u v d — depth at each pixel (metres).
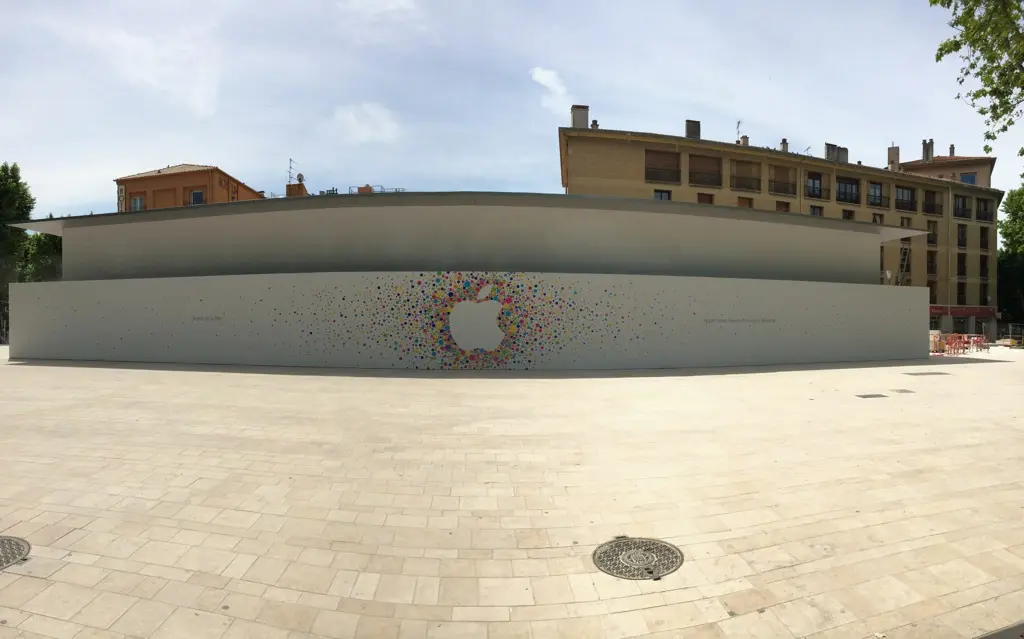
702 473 5.44
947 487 5.02
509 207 15.68
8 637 2.74
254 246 16.42
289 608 3.05
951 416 8.39
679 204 16.52
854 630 2.87
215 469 5.48
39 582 3.27
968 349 25.36
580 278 14.72
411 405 9.11
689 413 8.54
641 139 30.94
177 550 3.71
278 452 6.13
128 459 5.80
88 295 16.48
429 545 3.84
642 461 5.86
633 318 15.01
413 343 14.52
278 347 15.07
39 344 16.80
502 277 14.52
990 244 41.91
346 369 14.25
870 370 15.30
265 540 3.89
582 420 7.96
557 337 14.61
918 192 39.28
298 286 15.00
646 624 2.92
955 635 2.83
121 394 10.10
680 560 3.60
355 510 4.46
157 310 15.97
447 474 5.39
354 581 3.35
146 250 17.36
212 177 35.62
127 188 36.69
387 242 15.73
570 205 15.70
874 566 3.53
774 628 2.88
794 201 34.56
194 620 2.92
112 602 3.07
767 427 7.53
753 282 16.25
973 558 3.64
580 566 3.54
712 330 15.73
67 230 18.09
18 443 6.47
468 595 3.20
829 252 18.94
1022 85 8.34
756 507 4.54
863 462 5.82
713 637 2.80
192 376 12.78
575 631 2.86
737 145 32.72
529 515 4.38
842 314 17.66
